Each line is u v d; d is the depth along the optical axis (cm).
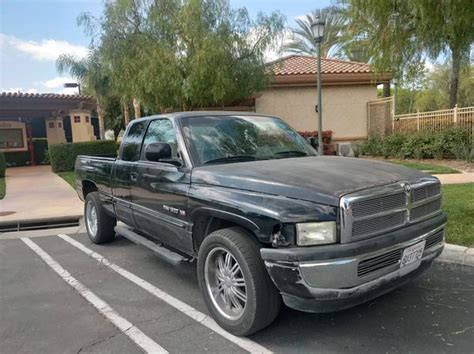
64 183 1356
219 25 1308
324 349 304
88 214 654
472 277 436
